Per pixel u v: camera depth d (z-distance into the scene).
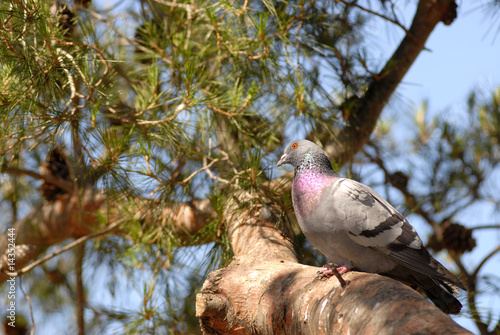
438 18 5.18
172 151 4.72
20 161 5.88
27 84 3.77
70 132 3.98
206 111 4.41
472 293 4.06
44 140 3.99
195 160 5.03
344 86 5.09
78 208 5.39
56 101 3.91
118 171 4.04
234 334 3.30
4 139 3.87
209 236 4.57
